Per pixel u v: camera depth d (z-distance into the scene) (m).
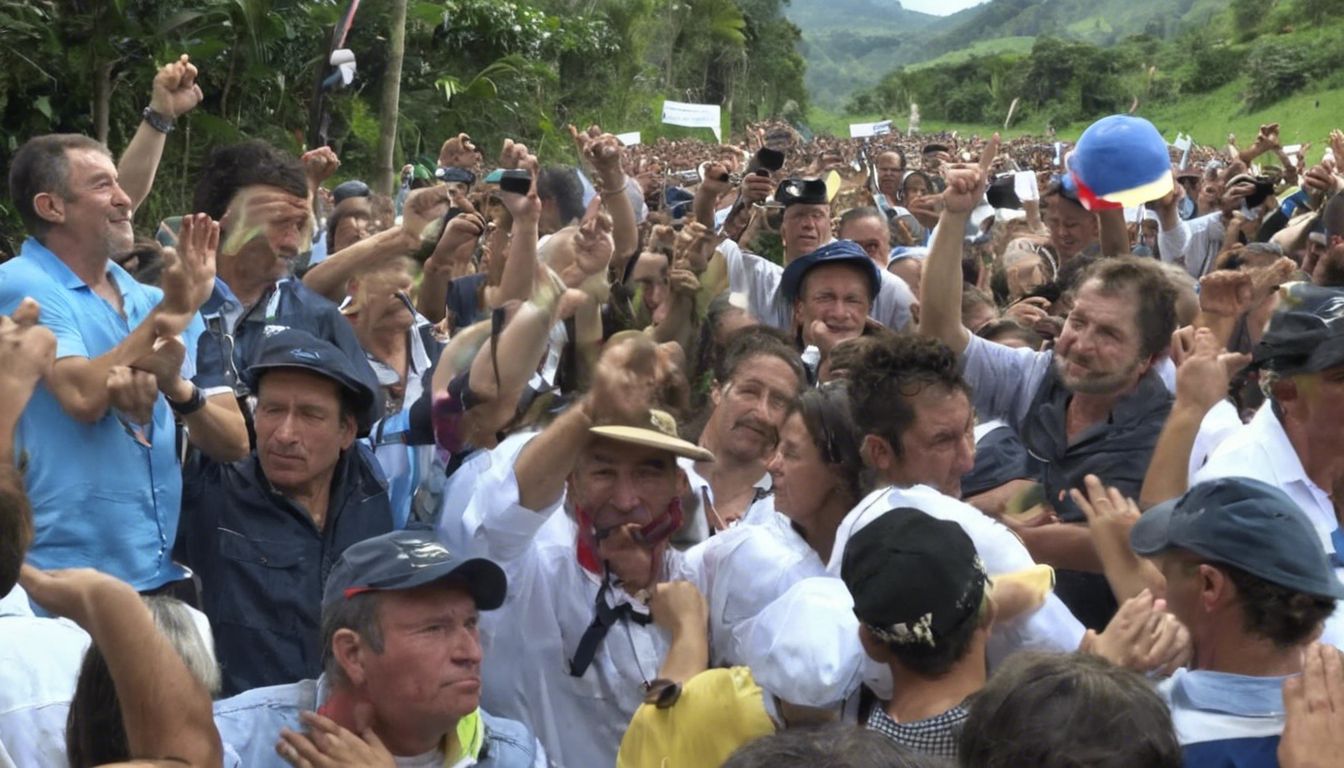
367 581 2.44
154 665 2.04
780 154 6.03
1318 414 3.11
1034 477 3.89
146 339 3.30
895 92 85.38
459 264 4.67
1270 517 2.43
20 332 2.66
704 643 2.90
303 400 3.31
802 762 1.73
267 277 4.00
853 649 2.58
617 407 2.89
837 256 4.46
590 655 2.98
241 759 2.55
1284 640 2.41
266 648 3.30
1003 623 2.73
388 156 10.32
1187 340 3.45
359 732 2.47
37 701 2.56
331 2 12.70
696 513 3.33
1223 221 7.61
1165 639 2.51
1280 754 2.23
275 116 13.41
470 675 2.47
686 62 42.38
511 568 2.98
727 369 3.70
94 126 10.41
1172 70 68.19
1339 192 5.06
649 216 5.82
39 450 3.33
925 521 2.50
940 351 3.11
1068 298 4.91
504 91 17.98
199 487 3.50
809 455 3.11
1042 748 2.00
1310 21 63.56
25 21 9.83
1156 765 2.00
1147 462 3.73
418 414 3.71
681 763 2.69
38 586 2.04
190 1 11.31
